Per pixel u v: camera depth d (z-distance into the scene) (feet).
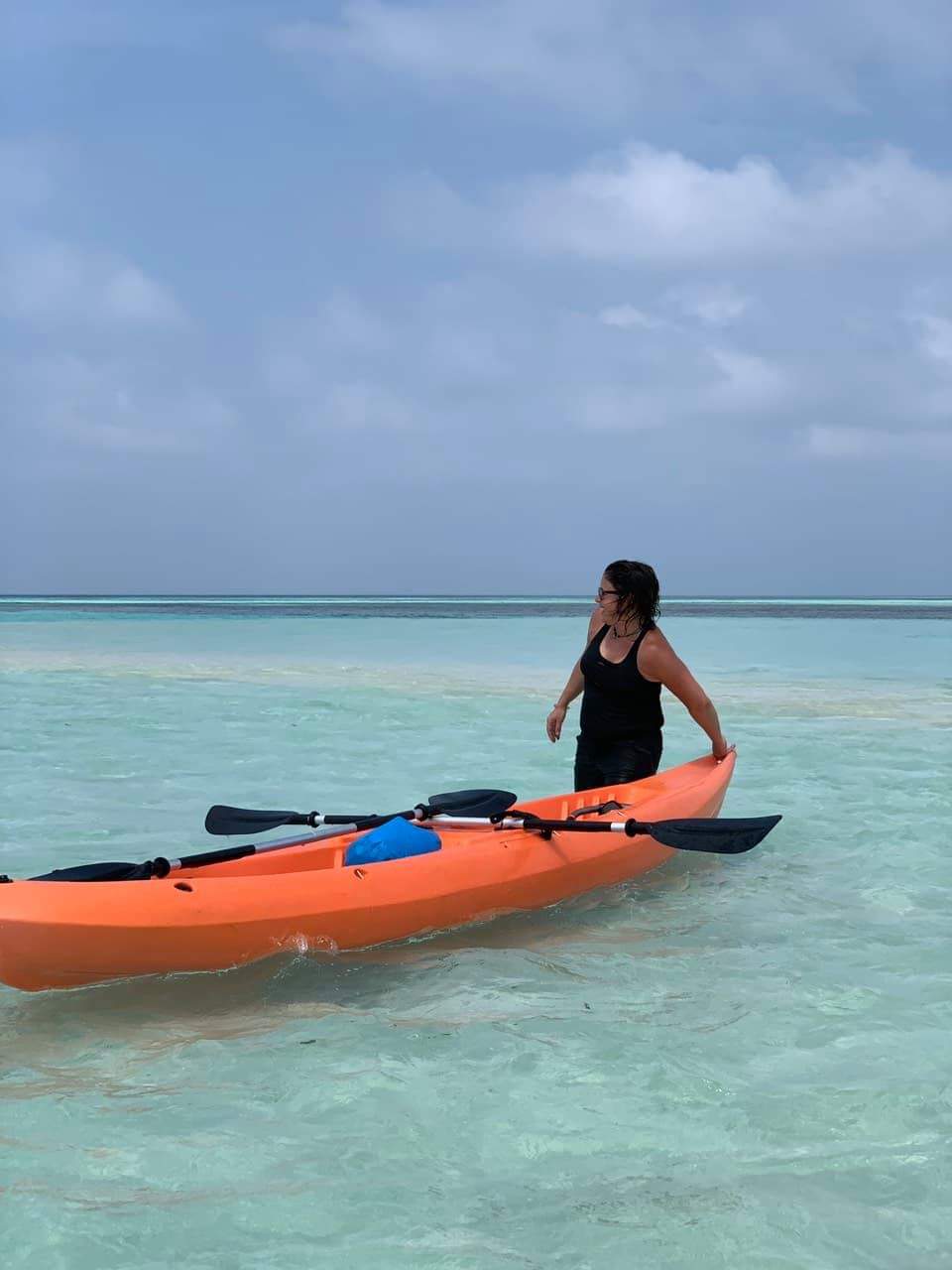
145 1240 7.79
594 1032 11.62
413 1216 8.11
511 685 50.78
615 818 17.90
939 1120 9.59
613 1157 9.00
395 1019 12.03
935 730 36.01
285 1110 9.83
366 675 55.88
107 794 24.93
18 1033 11.62
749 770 28.55
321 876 13.80
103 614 176.14
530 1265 7.50
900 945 14.71
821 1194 8.41
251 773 27.84
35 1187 8.50
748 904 16.67
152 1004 12.46
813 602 417.08
